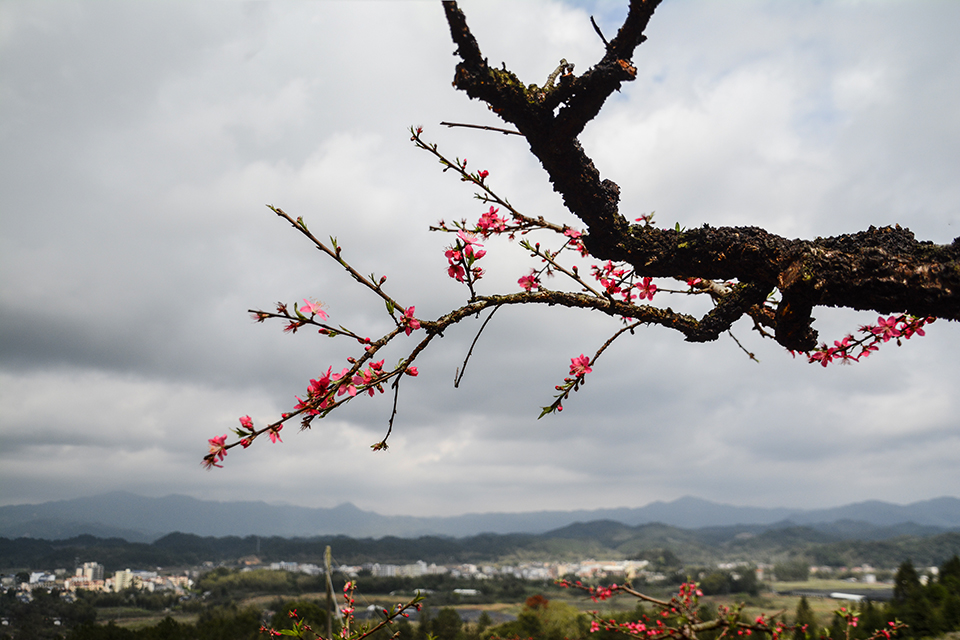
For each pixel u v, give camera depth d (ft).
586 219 10.88
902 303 8.14
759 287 10.82
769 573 554.87
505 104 9.81
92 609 277.23
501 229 11.71
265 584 367.25
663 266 10.48
